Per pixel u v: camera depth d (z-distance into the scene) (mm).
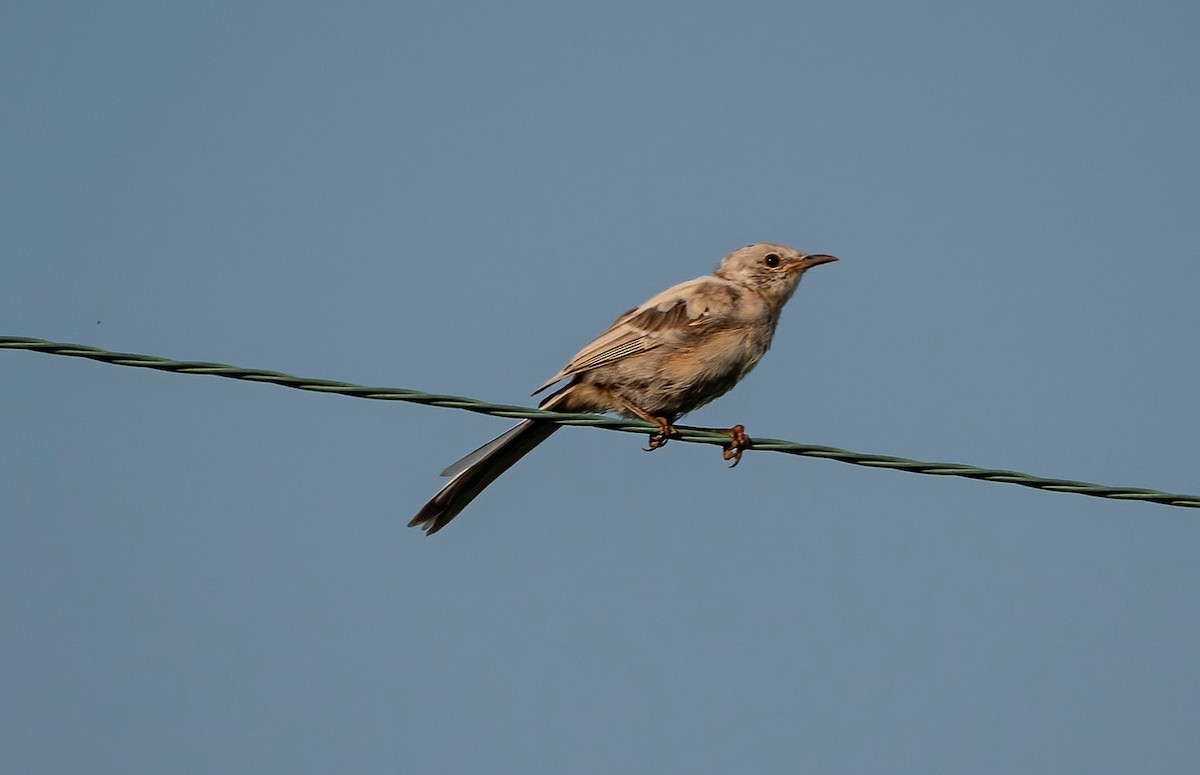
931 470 10695
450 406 10312
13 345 9258
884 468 10766
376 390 10016
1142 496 10789
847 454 10781
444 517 13242
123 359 9453
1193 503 10828
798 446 10789
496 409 10344
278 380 9781
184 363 9570
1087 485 10742
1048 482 10695
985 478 10711
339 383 9953
